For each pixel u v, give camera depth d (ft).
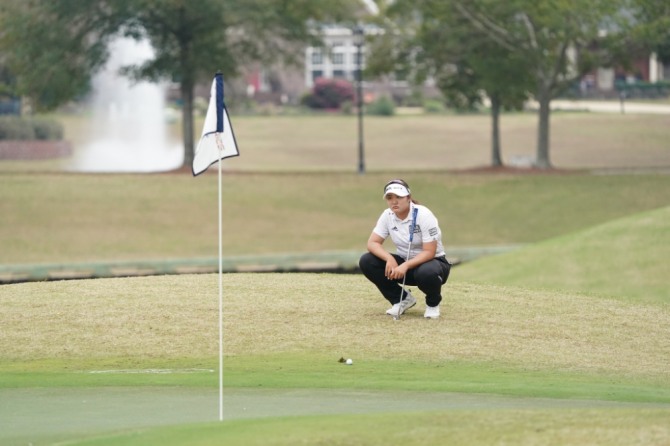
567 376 131.34
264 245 428.15
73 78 546.26
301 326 157.79
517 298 182.80
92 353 145.07
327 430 88.58
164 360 140.26
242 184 531.50
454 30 557.33
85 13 542.57
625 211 481.46
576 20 531.91
